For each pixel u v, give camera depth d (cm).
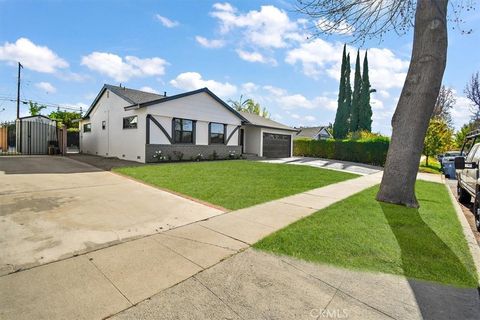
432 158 2300
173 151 1552
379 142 2019
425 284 287
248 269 306
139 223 461
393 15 655
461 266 330
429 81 598
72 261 311
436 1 586
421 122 618
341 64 3294
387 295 264
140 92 1795
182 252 347
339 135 3297
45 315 215
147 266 306
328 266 319
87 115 2047
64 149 1889
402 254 359
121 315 219
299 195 730
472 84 1878
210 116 1773
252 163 1548
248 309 234
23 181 794
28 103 3062
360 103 3192
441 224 498
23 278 270
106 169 1126
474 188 627
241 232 428
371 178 1181
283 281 283
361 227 462
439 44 589
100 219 473
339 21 645
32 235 387
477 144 714
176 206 581
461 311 242
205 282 276
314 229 445
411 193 636
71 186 753
